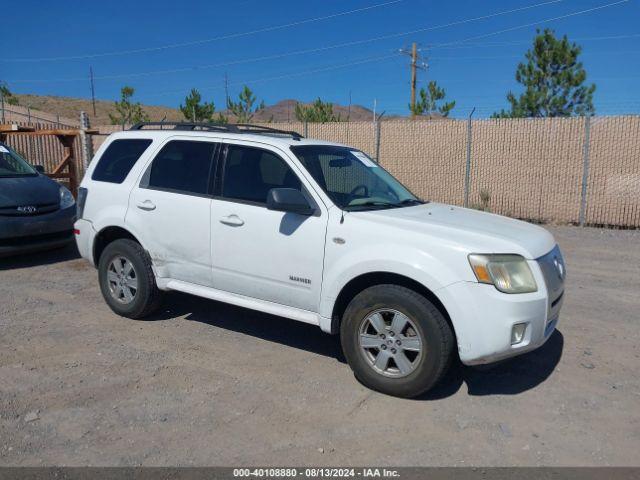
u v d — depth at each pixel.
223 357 5.17
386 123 15.81
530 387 4.66
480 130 14.52
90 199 6.27
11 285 7.39
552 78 18.55
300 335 5.79
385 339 4.41
